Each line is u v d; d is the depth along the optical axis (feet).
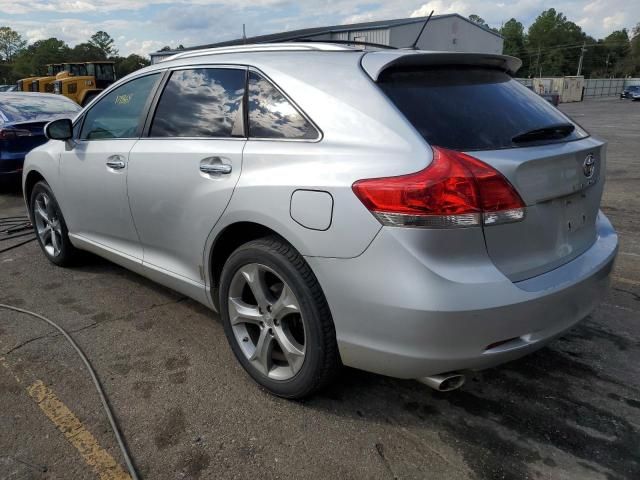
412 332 6.86
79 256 14.93
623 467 7.43
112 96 12.25
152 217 10.64
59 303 12.77
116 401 8.92
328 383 8.42
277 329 8.55
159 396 9.05
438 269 6.72
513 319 6.97
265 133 8.63
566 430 8.18
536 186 7.29
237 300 9.20
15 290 13.61
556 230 7.79
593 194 8.72
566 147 7.97
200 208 9.35
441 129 7.34
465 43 137.39
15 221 20.65
